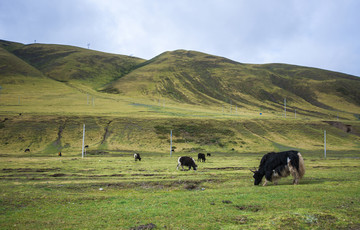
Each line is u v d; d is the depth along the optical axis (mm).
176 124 93188
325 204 11133
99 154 59812
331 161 40594
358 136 98500
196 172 25750
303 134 94188
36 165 32406
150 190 17203
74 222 9719
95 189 17344
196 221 9492
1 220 10039
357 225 8789
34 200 13141
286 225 8727
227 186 17703
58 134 77500
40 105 123625
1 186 17062
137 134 82500
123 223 9508
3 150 63094
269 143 81750
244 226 8742
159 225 9148
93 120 91500
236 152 70062
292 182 18188
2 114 88188
